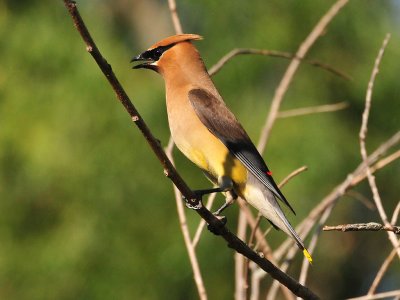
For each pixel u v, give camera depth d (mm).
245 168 7516
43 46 14773
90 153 14328
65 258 14258
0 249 14375
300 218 14203
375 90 15617
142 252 14320
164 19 17156
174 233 14320
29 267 14328
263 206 7359
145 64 8062
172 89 7914
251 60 15133
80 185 14328
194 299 14430
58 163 14266
